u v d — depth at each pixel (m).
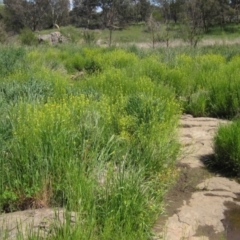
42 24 64.31
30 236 3.72
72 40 35.47
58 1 65.75
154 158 5.75
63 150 5.05
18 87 8.51
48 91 8.79
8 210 4.71
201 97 9.97
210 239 4.57
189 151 6.98
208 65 14.03
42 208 4.57
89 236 3.81
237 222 4.92
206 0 47.41
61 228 3.84
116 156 5.41
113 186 4.55
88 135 5.62
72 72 17.34
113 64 16.12
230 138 6.26
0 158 4.98
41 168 4.89
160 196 4.98
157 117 6.88
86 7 61.03
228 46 24.34
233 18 56.44
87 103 6.69
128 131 6.46
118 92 8.80
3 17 61.34
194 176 6.09
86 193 4.42
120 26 53.41
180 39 30.94
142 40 36.84
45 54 20.33
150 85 9.44
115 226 4.10
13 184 4.86
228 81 10.07
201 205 5.28
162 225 4.75
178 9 44.38
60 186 4.75
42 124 5.34
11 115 5.90
